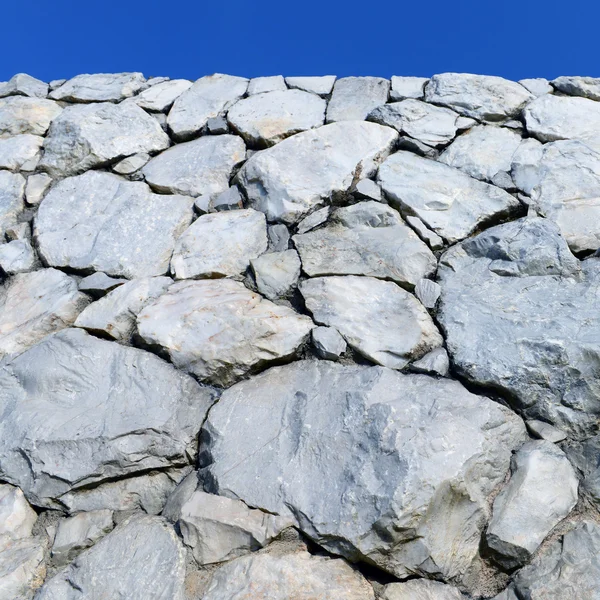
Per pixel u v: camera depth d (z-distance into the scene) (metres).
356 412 2.17
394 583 1.92
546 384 2.26
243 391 2.39
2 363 2.56
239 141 3.41
